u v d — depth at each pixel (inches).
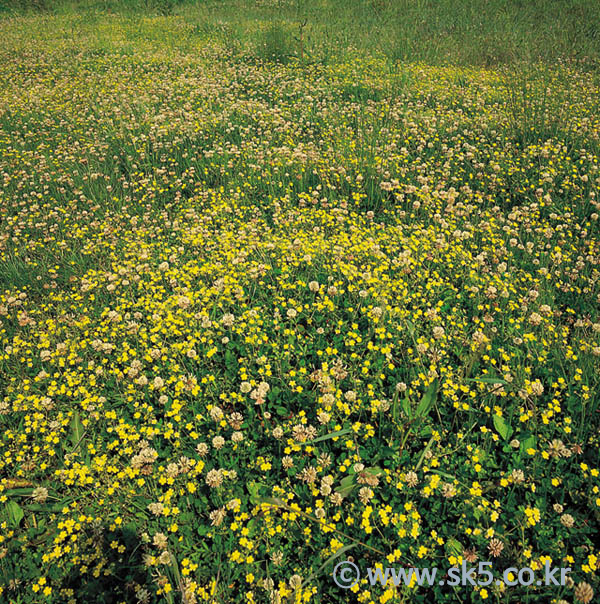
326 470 120.0
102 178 263.3
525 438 119.4
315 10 632.4
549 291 166.2
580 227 205.8
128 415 135.9
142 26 639.1
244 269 181.3
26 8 807.7
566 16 499.8
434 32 499.8
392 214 222.1
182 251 196.1
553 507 106.6
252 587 99.8
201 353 153.6
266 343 151.3
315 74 408.2
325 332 155.9
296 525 108.8
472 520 107.3
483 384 132.7
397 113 305.3
